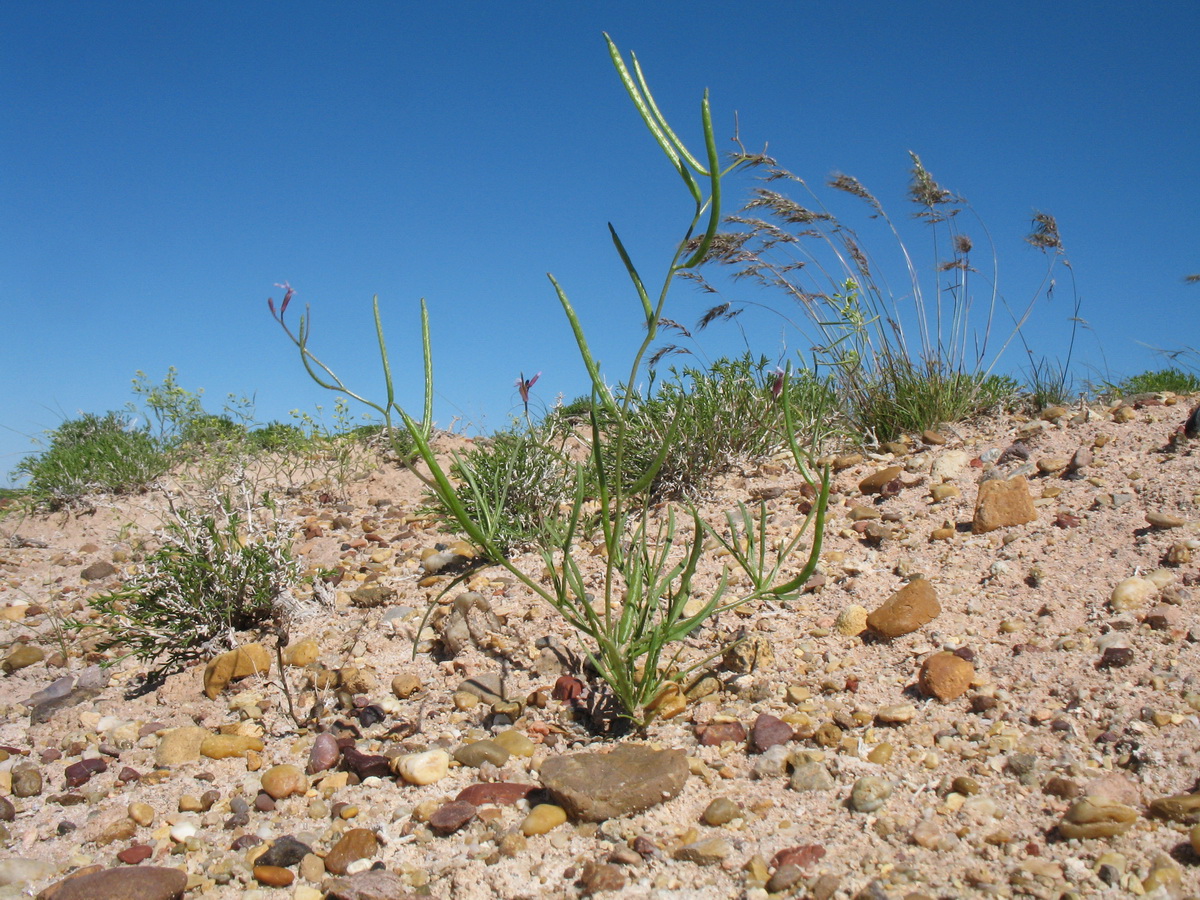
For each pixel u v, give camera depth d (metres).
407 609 0.49
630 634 0.36
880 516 0.50
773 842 0.26
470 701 0.38
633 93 0.27
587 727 0.35
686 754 0.31
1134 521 0.42
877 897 0.22
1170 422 0.55
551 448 0.61
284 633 0.48
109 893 0.26
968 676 0.33
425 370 0.31
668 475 0.62
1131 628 0.34
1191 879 0.22
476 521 0.56
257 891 0.27
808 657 0.37
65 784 0.35
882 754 0.29
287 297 0.28
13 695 0.46
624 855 0.26
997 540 0.45
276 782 0.32
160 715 0.42
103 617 0.56
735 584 0.45
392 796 0.31
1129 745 0.27
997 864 0.23
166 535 0.57
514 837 0.27
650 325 0.28
